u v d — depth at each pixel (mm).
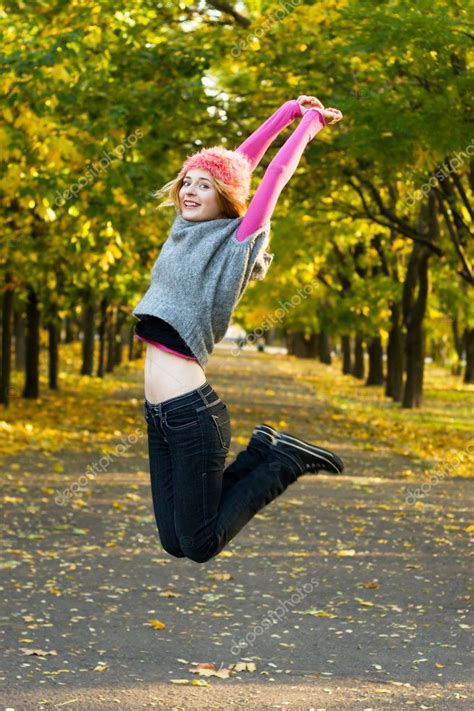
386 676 6793
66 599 8641
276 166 4262
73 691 6254
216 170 4262
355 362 53812
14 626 7715
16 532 11430
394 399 37406
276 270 34562
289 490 15742
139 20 17984
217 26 20672
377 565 10383
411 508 14117
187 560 10422
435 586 9492
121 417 27172
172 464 4227
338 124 19641
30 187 15258
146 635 7656
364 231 31219
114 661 6953
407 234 24891
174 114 19984
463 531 12367
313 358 87500
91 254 21234
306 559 10625
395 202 28594
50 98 14969
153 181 18469
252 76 20453
